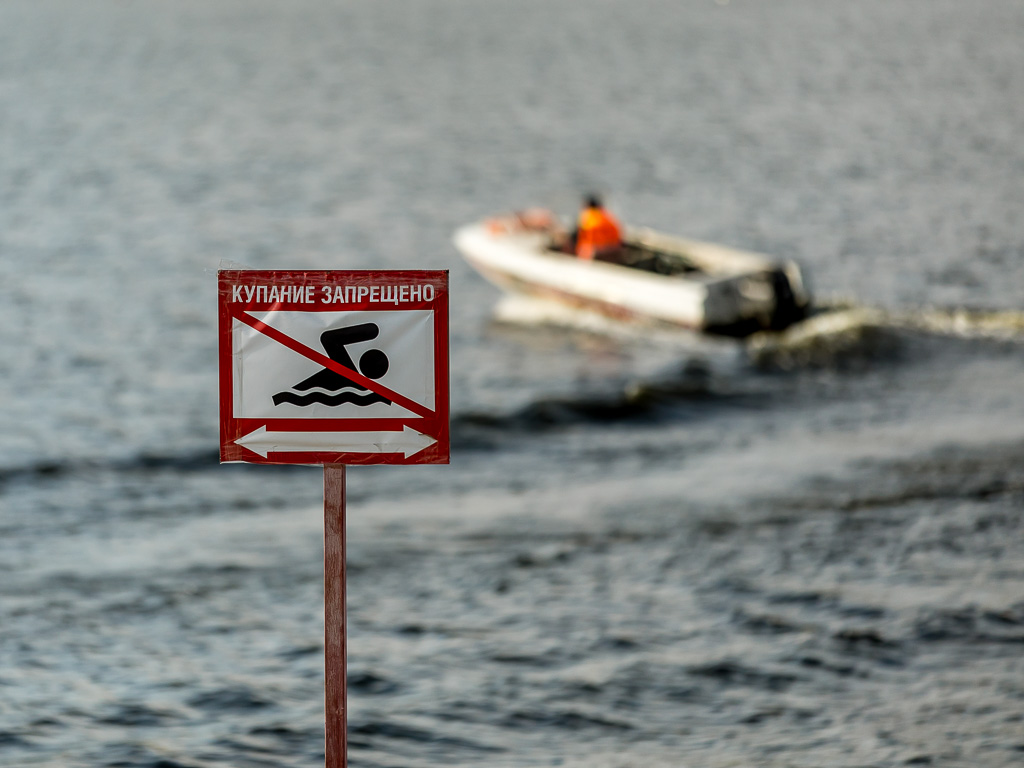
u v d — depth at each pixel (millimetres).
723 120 175875
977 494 45156
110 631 34375
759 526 42781
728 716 28109
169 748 26281
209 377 67500
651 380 65188
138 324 78688
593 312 74688
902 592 35781
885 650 31625
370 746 26656
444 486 50000
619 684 30078
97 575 39531
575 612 35375
